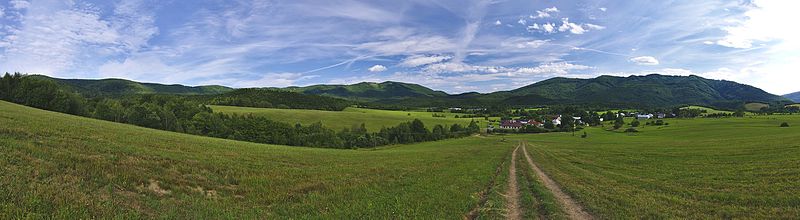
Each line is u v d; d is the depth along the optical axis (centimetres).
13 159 1861
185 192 1953
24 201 1304
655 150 6488
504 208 2056
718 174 3259
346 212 1788
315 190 2358
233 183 2358
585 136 14450
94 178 1812
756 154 4569
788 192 2262
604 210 1961
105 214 1338
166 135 5281
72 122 4525
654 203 2134
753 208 1959
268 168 3130
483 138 14900
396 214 1817
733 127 12862
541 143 11256
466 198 2303
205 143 4725
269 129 13462
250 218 1564
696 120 17950
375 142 13800
